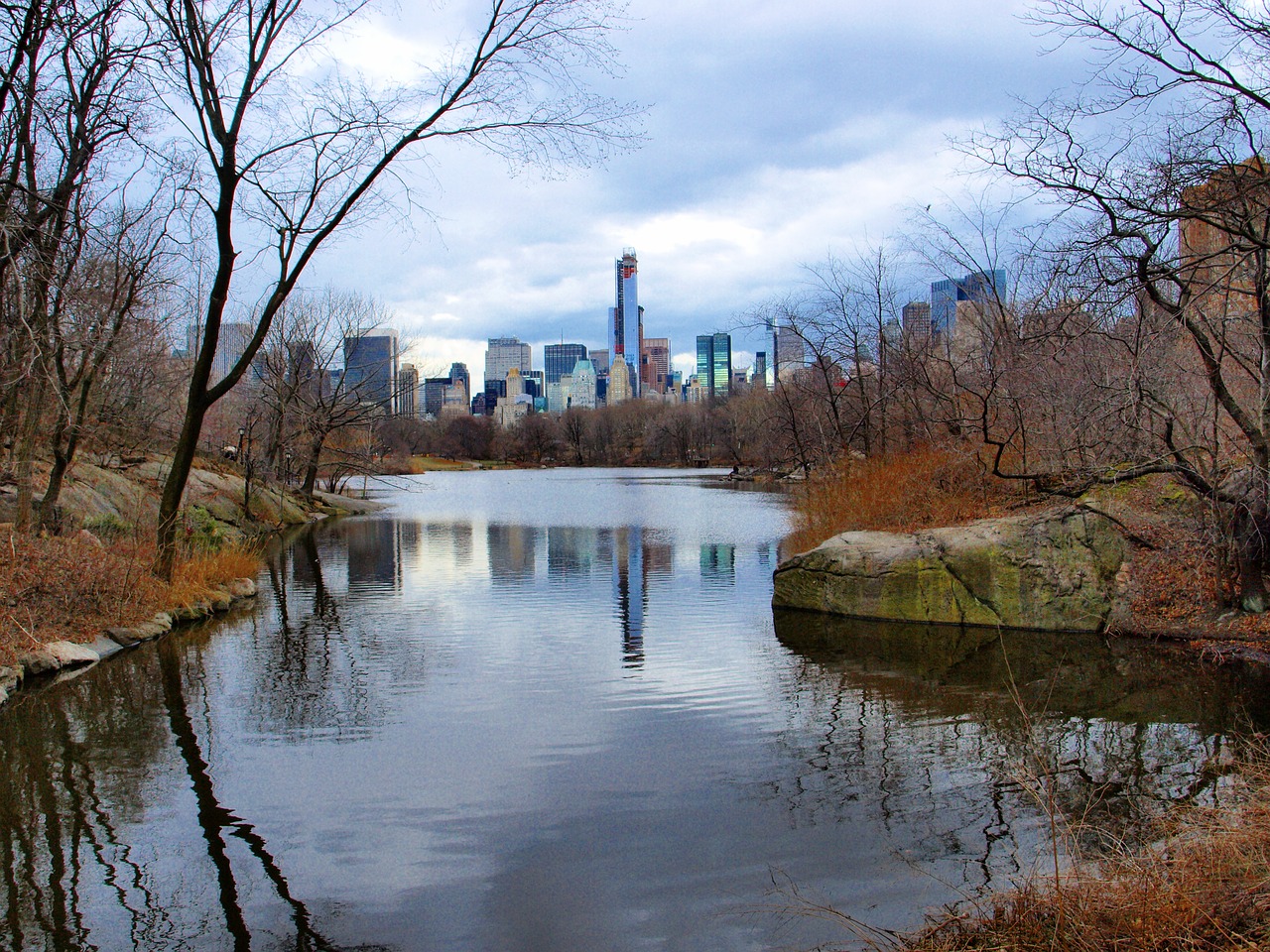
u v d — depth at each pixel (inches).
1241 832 207.0
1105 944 178.2
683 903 219.8
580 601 662.5
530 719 371.2
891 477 767.1
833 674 442.3
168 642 521.3
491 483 2655.0
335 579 783.7
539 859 244.5
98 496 767.7
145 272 597.3
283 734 352.8
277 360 1456.7
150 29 507.2
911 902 217.0
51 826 267.7
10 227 405.4
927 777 302.4
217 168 521.7
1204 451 502.3
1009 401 689.6
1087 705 381.7
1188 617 490.9
